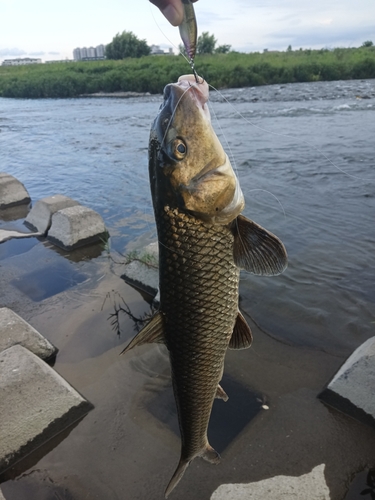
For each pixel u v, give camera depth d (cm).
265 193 193
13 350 81
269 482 62
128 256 130
